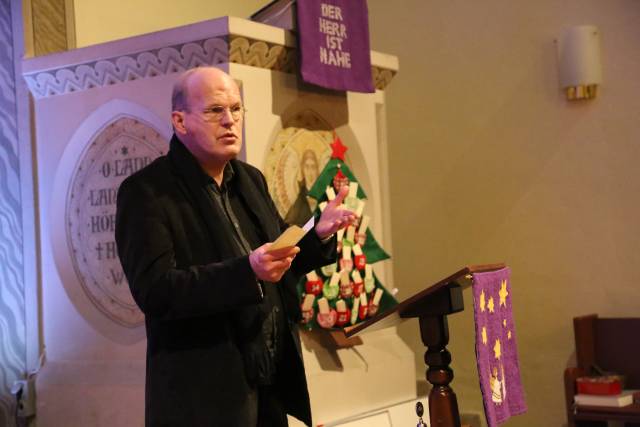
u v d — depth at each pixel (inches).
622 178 186.2
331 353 154.3
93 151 148.6
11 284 155.7
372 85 165.2
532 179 196.7
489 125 202.2
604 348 182.7
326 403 149.1
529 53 197.0
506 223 199.9
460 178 206.4
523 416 197.0
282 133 152.7
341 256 153.6
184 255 94.2
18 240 155.2
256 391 95.8
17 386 148.7
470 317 204.4
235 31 136.6
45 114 152.6
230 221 100.0
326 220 101.5
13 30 155.6
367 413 147.3
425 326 106.0
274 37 145.8
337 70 157.1
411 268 212.5
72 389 145.2
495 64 201.3
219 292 87.0
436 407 104.7
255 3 207.2
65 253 150.4
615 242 186.9
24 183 154.3
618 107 186.7
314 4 152.5
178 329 93.4
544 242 195.0
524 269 197.5
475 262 203.9
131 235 92.5
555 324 193.3
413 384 171.5
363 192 161.8
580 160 191.0
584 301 190.2
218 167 100.4
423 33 210.8
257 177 107.6
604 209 188.1
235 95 99.0
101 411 142.0
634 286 184.9
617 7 186.7
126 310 143.9
